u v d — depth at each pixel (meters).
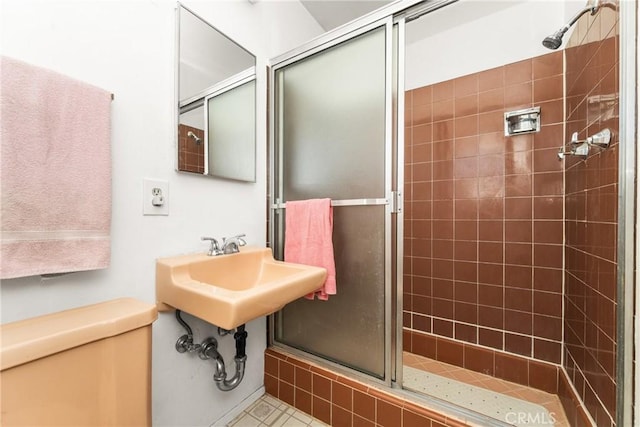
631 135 0.77
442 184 1.85
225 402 1.25
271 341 1.49
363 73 1.19
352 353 1.24
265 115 1.45
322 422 1.26
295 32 1.67
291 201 1.36
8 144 0.62
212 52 1.18
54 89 0.69
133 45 0.92
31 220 0.65
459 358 1.75
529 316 1.58
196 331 1.11
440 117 1.86
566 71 1.47
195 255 1.08
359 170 1.20
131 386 0.69
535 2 1.58
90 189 0.75
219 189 1.21
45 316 0.69
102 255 0.76
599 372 0.98
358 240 1.21
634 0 0.77
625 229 0.78
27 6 0.70
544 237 1.54
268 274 1.19
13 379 0.53
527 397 1.45
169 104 1.03
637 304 0.76
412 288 1.95
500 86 1.67
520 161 1.61
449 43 1.83
